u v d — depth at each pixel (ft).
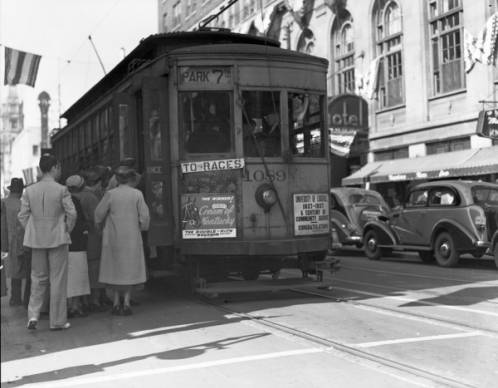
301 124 29.43
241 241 27.50
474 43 67.31
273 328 21.88
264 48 28.86
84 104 47.34
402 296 29.19
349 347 18.72
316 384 15.11
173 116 28.12
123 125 30.27
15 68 47.34
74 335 22.34
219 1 120.47
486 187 44.70
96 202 27.71
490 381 15.10
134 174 26.48
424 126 74.90
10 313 28.53
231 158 27.81
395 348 18.58
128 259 25.63
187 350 19.10
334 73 93.56
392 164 79.41
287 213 28.48
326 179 30.07
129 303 26.94
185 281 30.99
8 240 30.68
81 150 43.73
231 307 26.96
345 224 57.00
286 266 30.81
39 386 15.78
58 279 23.40
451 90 72.54
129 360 18.16
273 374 16.07
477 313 24.30
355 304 26.94
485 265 46.11
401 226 49.96
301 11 98.48
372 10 84.64
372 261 52.34
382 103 84.33
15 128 430.61
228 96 28.19
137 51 33.73
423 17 75.92
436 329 21.27
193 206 27.76
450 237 44.42
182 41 32.30
